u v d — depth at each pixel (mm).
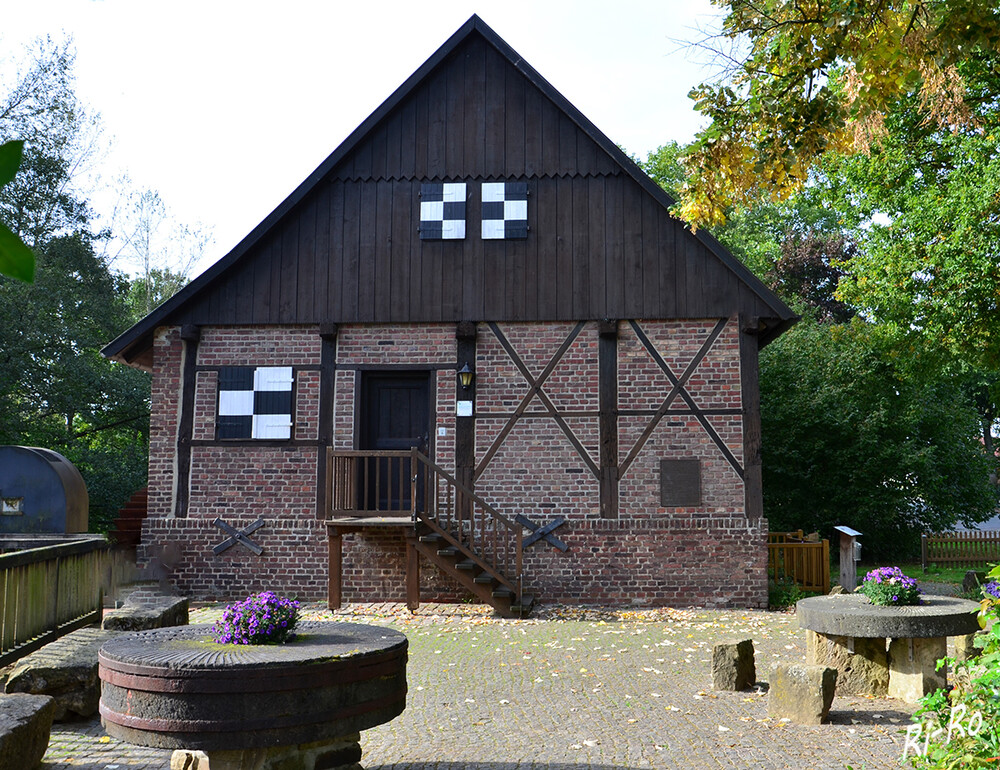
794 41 8078
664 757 5953
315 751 4980
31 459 12641
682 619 12141
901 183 16453
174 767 5477
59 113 25562
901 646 7465
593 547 13375
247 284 14070
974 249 14180
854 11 7562
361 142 14289
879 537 22516
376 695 4918
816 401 21203
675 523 13336
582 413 13609
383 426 14008
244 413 13914
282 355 14016
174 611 8750
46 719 5652
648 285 13734
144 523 13742
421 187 14148
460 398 13734
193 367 14039
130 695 4621
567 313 13773
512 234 13938
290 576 13609
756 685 8047
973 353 15883
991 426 38656
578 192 14008
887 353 17641
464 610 12836
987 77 13984
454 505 13562
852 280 18812
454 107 14312
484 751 6129
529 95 14273
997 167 13805
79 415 28500
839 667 7680
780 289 33906
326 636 5395
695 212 8930
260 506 13750
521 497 13523
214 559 13672
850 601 7840
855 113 8164
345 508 12930
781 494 21953
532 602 12852
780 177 8711
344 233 14109
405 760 5938
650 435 13516
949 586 12477
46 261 24672
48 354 24844
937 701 4656
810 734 6441
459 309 13875
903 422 21719
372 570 13609
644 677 8469
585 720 6926
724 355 13570
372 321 13906
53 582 7988
